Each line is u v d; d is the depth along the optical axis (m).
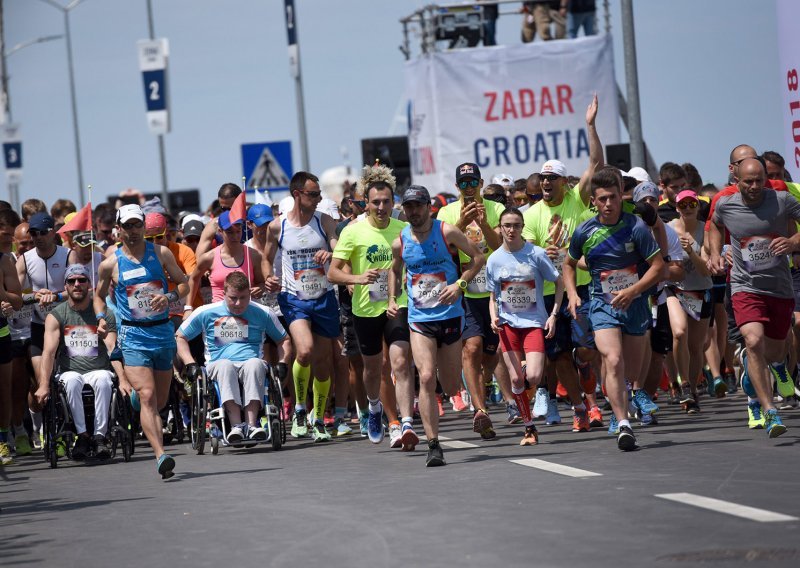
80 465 31.22
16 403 35.19
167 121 64.69
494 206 31.55
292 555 16.61
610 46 64.56
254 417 31.27
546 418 33.31
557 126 64.50
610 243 25.92
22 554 18.20
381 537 17.44
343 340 35.44
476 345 30.09
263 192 56.44
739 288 26.22
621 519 17.50
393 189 30.75
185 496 23.25
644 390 31.17
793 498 18.39
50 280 35.69
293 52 60.03
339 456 28.64
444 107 64.25
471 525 17.89
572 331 30.42
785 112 34.53
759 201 25.97
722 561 14.50
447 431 33.50
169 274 28.09
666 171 37.03
